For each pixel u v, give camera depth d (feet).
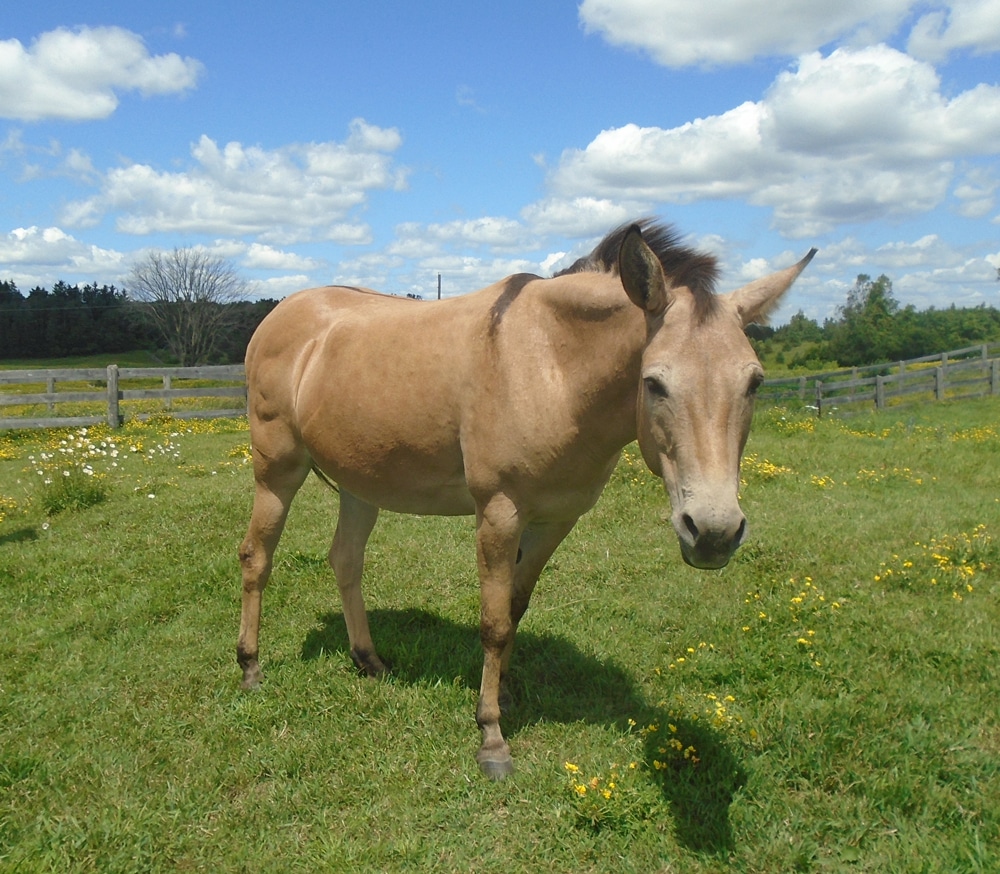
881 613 14.15
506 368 9.71
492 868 8.36
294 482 13.04
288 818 9.31
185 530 20.85
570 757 10.30
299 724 11.37
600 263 9.92
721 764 9.75
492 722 10.39
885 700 11.00
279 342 12.91
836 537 19.24
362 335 11.64
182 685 12.53
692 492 7.33
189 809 9.40
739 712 10.93
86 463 30.63
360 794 9.69
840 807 9.00
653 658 13.21
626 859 8.34
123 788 9.77
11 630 14.66
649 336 8.20
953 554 17.44
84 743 10.79
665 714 11.21
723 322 7.81
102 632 14.57
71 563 18.43
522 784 9.75
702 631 13.94
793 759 9.76
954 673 12.03
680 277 8.37
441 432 10.55
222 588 16.75
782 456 32.55
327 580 17.33
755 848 8.46
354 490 12.16
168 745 10.80
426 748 10.61
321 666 13.06
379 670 12.94
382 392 10.97
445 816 9.25
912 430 43.27
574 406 9.44
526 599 11.44
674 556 18.48
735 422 7.54
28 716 11.52
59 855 8.43
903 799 9.01
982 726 10.59
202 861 8.56
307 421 12.06
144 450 36.27
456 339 10.46
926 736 10.11
